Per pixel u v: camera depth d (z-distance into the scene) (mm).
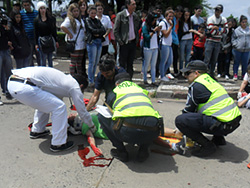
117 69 3332
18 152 3186
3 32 4883
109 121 2979
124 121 2738
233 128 3016
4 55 4984
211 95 3027
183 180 2691
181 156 3205
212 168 2938
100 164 2975
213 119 2998
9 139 3518
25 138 3574
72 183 2604
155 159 3111
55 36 6359
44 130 3641
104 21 6598
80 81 3400
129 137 2746
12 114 4414
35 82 3010
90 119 3359
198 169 2910
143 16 7336
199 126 3031
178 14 6922
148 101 2840
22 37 5332
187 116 3041
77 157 3115
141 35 7027
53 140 3180
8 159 3018
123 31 5719
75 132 3664
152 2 16859
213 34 6484
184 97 5516
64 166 2912
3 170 2795
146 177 2729
